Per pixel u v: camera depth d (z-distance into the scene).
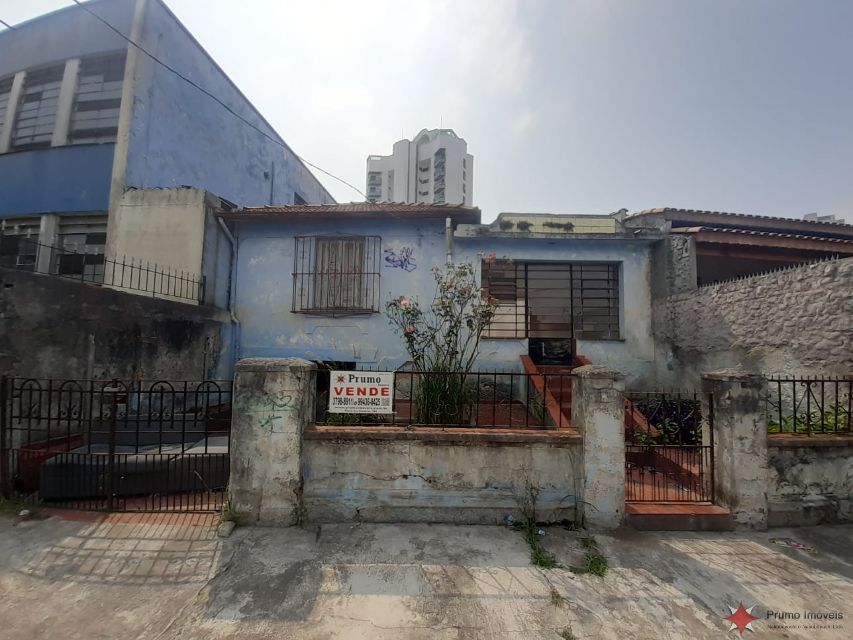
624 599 2.67
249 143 11.62
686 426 5.12
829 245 6.95
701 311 6.45
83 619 2.38
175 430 4.99
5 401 3.72
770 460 3.73
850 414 4.00
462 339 7.41
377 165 64.56
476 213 7.31
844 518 3.74
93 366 4.70
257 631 2.32
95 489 3.75
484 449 3.62
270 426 3.50
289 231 7.81
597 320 7.84
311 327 7.66
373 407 3.78
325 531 3.40
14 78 8.30
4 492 3.70
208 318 6.81
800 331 4.89
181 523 3.43
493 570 2.94
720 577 2.93
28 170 7.84
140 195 7.29
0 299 3.81
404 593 2.67
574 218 8.28
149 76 7.95
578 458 3.63
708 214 8.90
